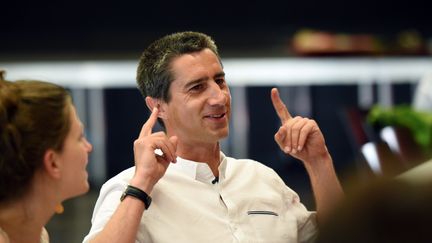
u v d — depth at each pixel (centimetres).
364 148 661
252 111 1734
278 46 1673
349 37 1678
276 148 1742
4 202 332
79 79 1681
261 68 1703
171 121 451
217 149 470
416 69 1711
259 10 1655
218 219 433
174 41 447
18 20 1623
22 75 1656
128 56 1659
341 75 1722
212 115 433
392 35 1686
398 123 708
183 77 434
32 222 343
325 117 1744
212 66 439
